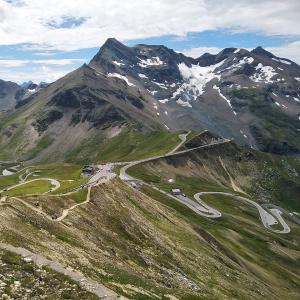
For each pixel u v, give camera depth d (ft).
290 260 631.15
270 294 402.93
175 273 290.97
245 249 602.85
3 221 208.44
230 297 299.17
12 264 149.69
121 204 412.16
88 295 141.90
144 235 348.59
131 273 217.56
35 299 127.24
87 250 228.22
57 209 309.42
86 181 633.61
